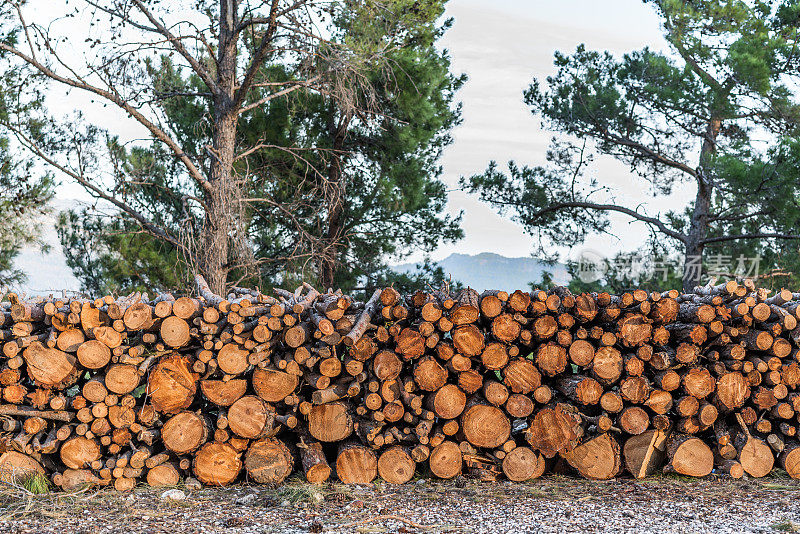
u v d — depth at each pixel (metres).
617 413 6.03
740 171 14.52
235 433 5.74
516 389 5.90
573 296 5.96
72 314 5.59
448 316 5.86
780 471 6.14
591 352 5.91
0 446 5.57
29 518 4.98
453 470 5.91
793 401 6.04
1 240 13.41
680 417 6.09
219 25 12.23
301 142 14.32
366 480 5.83
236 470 5.80
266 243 14.51
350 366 5.79
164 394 5.74
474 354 5.86
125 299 6.03
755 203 14.95
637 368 5.93
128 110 11.03
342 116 14.10
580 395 5.91
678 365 6.02
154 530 4.76
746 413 6.09
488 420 5.90
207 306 5.93
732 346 6.03
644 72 16.33
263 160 14.05
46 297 6.58
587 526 4.86
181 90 13.76
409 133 14.48
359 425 5.93
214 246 11.66
